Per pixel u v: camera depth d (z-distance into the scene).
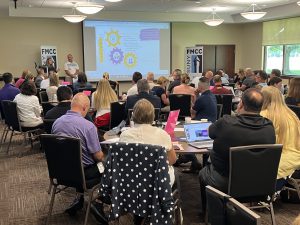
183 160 4.41
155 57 11.06
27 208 3.41
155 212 2.14
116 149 2.21
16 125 5.10
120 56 10.66
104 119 4.85
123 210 2.26
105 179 2.26
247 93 2.55
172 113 3.21
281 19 10.32
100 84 4.96
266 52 11.41
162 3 8.70
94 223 3.06
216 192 1.57
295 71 10.22
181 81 6.66
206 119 3.93
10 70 9.88
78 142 2.56
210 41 11.99
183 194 3.63
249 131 2.48
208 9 9.96
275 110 2.96
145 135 2.41
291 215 3.16
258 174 2.42
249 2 8.62
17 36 9.81
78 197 3.22
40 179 4.20
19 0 7.90
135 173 2.19
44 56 9.73
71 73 9.54
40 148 5.45
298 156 2.88
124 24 10.55
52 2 8.26
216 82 6.00
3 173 4.42
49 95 5.82
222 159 2.58
